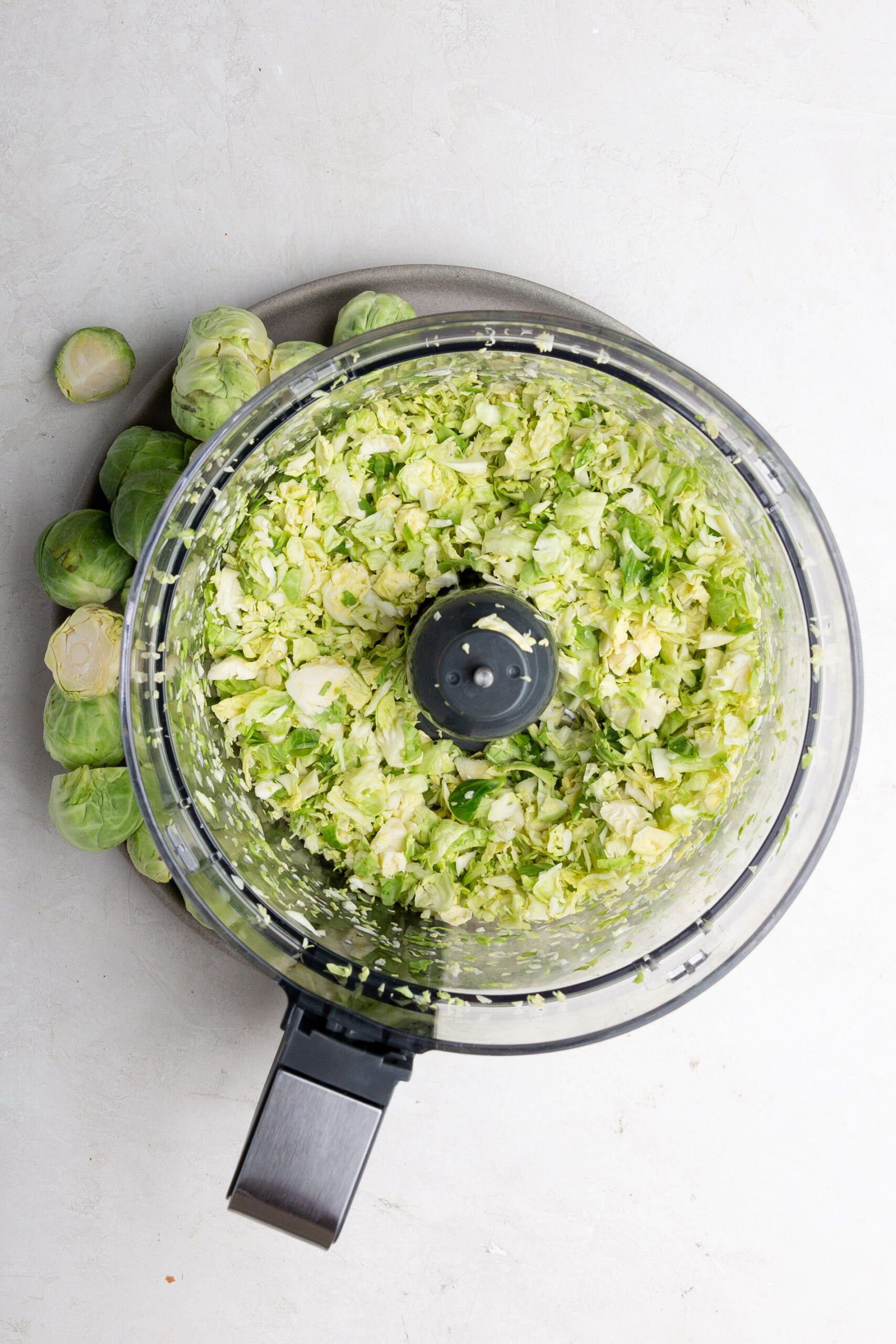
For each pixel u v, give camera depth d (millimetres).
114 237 531
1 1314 539
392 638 484
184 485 437
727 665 472
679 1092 543
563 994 468
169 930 537
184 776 456
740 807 481
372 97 534
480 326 441
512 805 482
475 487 477
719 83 537
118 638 494
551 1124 542
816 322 538
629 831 475
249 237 532
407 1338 543
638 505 472
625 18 535
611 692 477
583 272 535
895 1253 546
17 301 530
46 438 532
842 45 538
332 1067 430
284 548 473
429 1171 541
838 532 539
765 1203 546
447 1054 543
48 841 536
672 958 467
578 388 474
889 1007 542
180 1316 543
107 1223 542
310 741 477
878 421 539
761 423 538
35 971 536
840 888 541
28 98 529
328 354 438
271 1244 545
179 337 531
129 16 530
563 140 535
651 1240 543
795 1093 543
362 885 487
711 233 537
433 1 533
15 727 534
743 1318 547
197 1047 538
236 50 531
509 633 447
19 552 532
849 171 539
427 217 534
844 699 458
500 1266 543
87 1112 539
